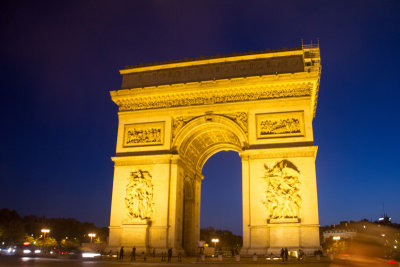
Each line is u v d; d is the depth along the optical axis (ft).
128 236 247.91
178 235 250.98
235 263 200.34
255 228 229.04
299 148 234.79
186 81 274.57
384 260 62.44
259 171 238.07
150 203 252.01
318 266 173.78
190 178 297.94
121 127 275.59
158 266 184.96
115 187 261.65
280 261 201.46
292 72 255.70
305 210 224.33
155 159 258.98
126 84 288.30
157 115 270.87
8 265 168.96
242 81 255.09
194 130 264.72
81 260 224.94
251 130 247.70
